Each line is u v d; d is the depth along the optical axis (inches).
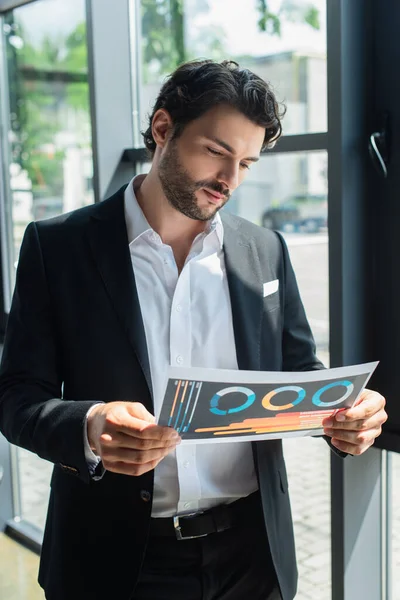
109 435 43.4
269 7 77.9
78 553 52.9
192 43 88.0
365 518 74.8
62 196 111.1
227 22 83.2
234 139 48.5
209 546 53.7
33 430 48.4
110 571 52.2
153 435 42.5
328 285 70.6
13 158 122.2
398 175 68.3
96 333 51.7
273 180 79.1
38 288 53.0
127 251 53.5
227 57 84.0
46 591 54.7
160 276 54.6
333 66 67.4
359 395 47.8
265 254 57.8
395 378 71.0
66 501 53.9
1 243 125.4
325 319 75.3
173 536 53.4
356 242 70.0
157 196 54.1
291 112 76.8
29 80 115.6
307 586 83.6
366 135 69.7
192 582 53.7
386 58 67.8
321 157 73.4
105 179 95.0
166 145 51.4
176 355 53.1
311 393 45.5
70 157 107.9
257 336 54.9
